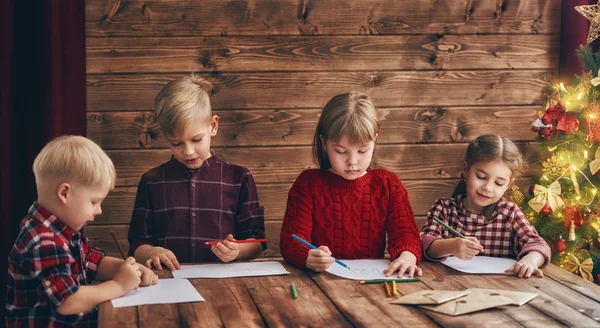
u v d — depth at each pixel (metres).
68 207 1.67
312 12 3.07
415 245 2.08
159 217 2.37
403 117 3.17
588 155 2.83
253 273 1.92
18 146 2.86
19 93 2.84
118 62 2.99
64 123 2.92
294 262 1.99
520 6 3.18
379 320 1.50
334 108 2.07
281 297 1.68
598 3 2.91
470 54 3.18
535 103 3.24
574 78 3.06
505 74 3.21
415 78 3.16
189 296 1.68
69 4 2.89
